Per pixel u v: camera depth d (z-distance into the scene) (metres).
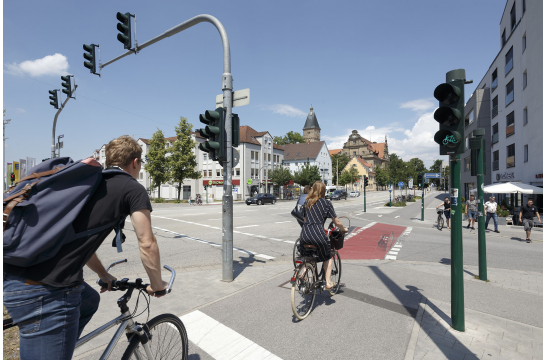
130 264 6.66
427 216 21.31
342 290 4.84
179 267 6.49
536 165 19.30
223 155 5.23
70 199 1.43
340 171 94.38
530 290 5.06
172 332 2.22
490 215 13.67
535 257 8.28
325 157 78.62
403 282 5.31
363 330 3.46
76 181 1.49
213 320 3.68
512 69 24.28
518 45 22.91
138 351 1.96
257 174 53.75
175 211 23.06
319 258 3.93
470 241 10.77
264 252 8.13
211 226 13.62
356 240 10.70
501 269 6.60
